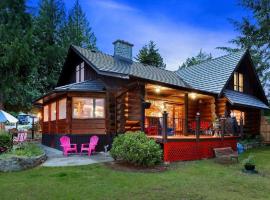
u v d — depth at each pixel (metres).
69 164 10.65
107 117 14.47
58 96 15.70
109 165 10.51
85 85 14.49
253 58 28.17
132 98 14.50
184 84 18.83
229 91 19.66
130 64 18.44
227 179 8.88
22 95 26.61
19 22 23.94
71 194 6.95
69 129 13.90
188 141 12.69
